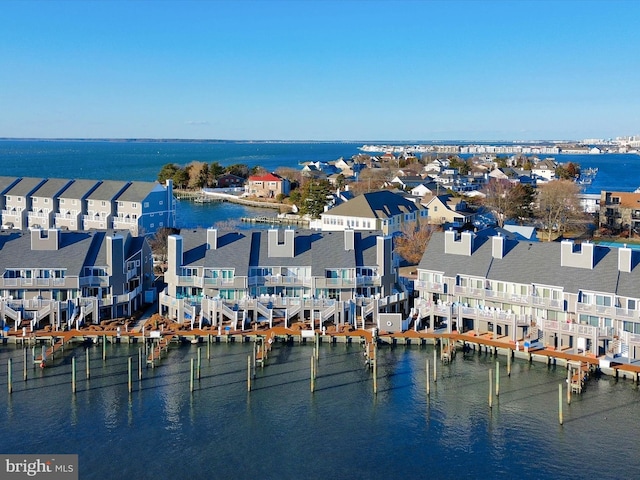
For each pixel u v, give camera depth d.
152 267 91.00
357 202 128.75
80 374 63.28
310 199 163.00
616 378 61.09
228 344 71.94
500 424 53.69
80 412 55.47
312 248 80.94
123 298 77.25
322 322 74.88
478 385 61.12
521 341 69.06
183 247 80.31
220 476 46.50
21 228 135.50
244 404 57.47
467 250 77.19
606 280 67.06
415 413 55.88
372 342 69.62
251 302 75.44
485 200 161.00
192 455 49.19
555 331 67.06
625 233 132.88
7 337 70.44
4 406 56.25
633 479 45.91
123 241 78.38
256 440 51.44
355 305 76.25
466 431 52.72
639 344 62.59
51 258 77.12
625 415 54.50
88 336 71.31
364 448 50.31
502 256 75.12
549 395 58.56
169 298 76.94
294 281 78.00
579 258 70.00
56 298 75.88
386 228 124.75
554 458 48.66
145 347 70.25
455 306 73.25
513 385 60.81
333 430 53.03
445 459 48.75
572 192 146.38
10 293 75.00
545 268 71.38
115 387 60.50
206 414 55.53
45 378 62.19
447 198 145.75
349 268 78.12
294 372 64.50
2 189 139.12
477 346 69.50
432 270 77.06
